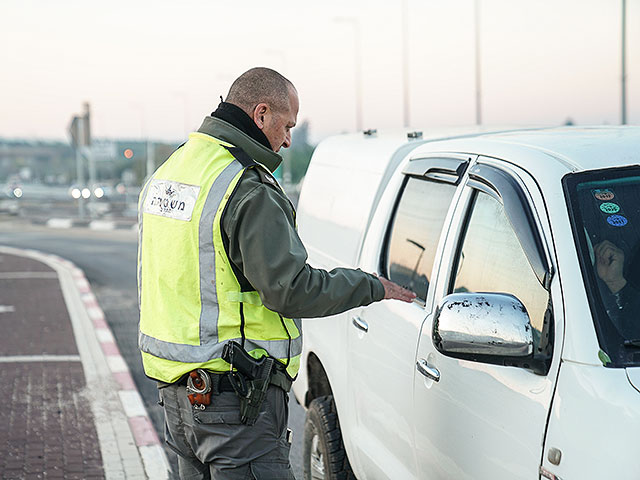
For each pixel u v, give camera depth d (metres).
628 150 2.81
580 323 2.35
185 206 2.87
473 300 2.45
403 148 4.35
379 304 3.71
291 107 3.04
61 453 5.98
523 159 2.88
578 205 2.59
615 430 2.13
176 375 2.90
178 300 2.90
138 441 6.21
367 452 3.77
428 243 3.48
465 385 2.78
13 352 9.52
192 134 3.04
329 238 4.88
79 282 15.88
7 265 19.11
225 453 2.94
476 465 2.70
